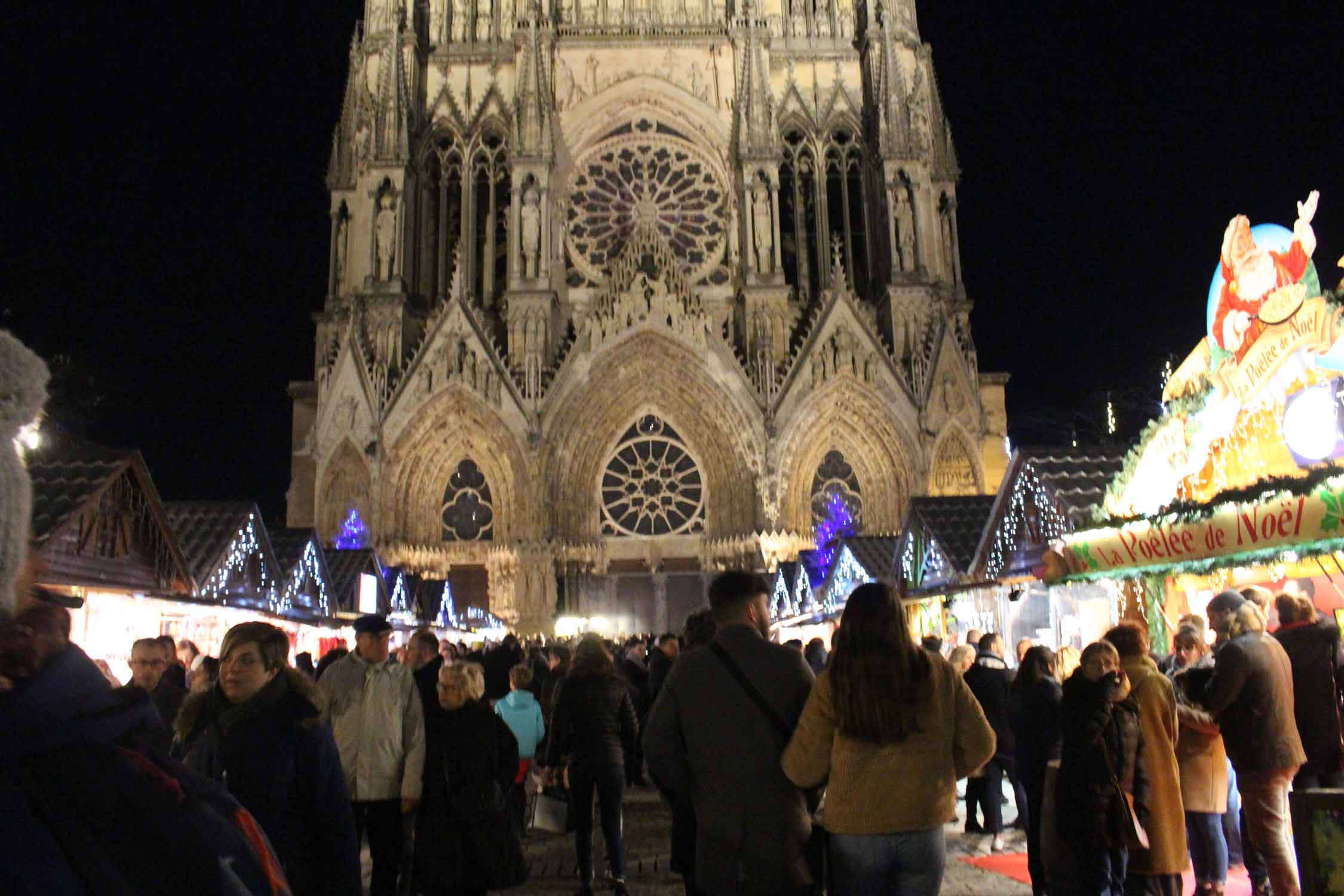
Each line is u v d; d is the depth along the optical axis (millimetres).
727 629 7496
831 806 6832
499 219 65562
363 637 11117
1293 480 13430
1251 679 10258
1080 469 21500
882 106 63000
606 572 59750
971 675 15914
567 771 13516
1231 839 13781
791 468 58594
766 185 61719
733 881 6891
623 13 66875
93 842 2246
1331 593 16406
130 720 2424
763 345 59344
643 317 59719
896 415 58250
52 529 18328
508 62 65938
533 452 57406
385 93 61906
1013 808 20188
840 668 6801
